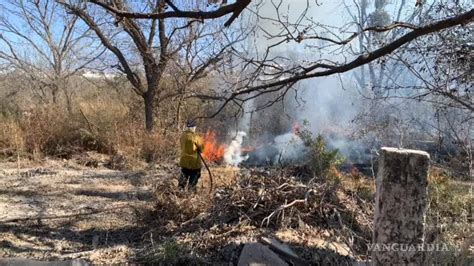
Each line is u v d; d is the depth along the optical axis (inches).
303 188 298.0
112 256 254.4
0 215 326.0
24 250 264.1
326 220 277.0
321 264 236.7
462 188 292.8
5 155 578.2
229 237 260.7
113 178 470.6
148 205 339.3
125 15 173.5
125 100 761.6
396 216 121.7
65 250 267.4
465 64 263.6
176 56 574.9
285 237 257.1
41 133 607.5
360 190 336.8
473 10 206.1
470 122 325.4
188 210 296.0
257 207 287.7
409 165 120.9
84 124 642.8
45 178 462.0
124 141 606.5
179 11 172.1
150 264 242.4
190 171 364.8
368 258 231.1
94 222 315.3
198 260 242.7
